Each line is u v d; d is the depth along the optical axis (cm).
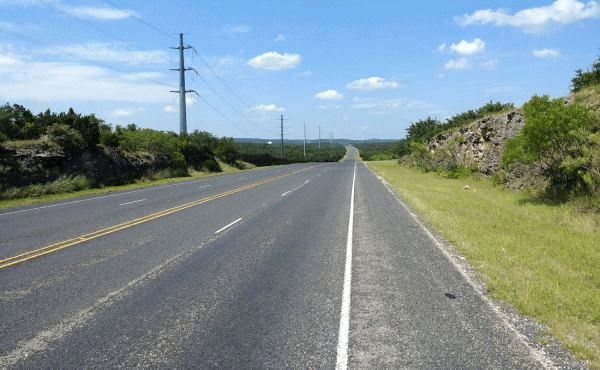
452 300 637
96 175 3003
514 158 1764
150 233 1177
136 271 801
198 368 446
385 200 1919
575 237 1083
